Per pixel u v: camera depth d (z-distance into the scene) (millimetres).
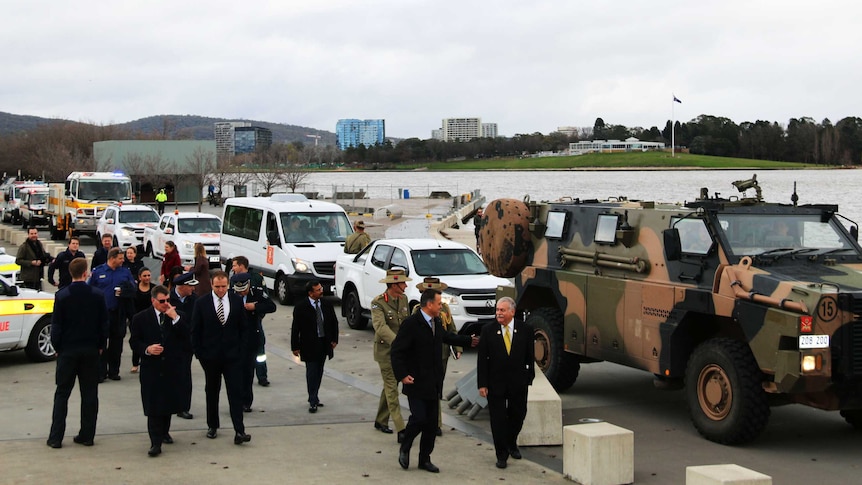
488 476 8719
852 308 9242
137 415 10930
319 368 11281
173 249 15570
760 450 9828
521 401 9094
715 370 10031
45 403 11461
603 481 8398
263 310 11164
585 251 12109
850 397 9609
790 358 9156
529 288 13227
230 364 9625
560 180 178500
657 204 12148
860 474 8945
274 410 11391
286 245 21078
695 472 7469
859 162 193375
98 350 9492
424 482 8453
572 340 12195
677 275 10656
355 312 17906
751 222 10547
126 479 8336
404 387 8844
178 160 65125
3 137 142375
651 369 10867
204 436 10023
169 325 9188
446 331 9625
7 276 20516
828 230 10969
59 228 41000
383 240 17828
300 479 8453
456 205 65688
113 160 64438
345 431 10359
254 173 80062
